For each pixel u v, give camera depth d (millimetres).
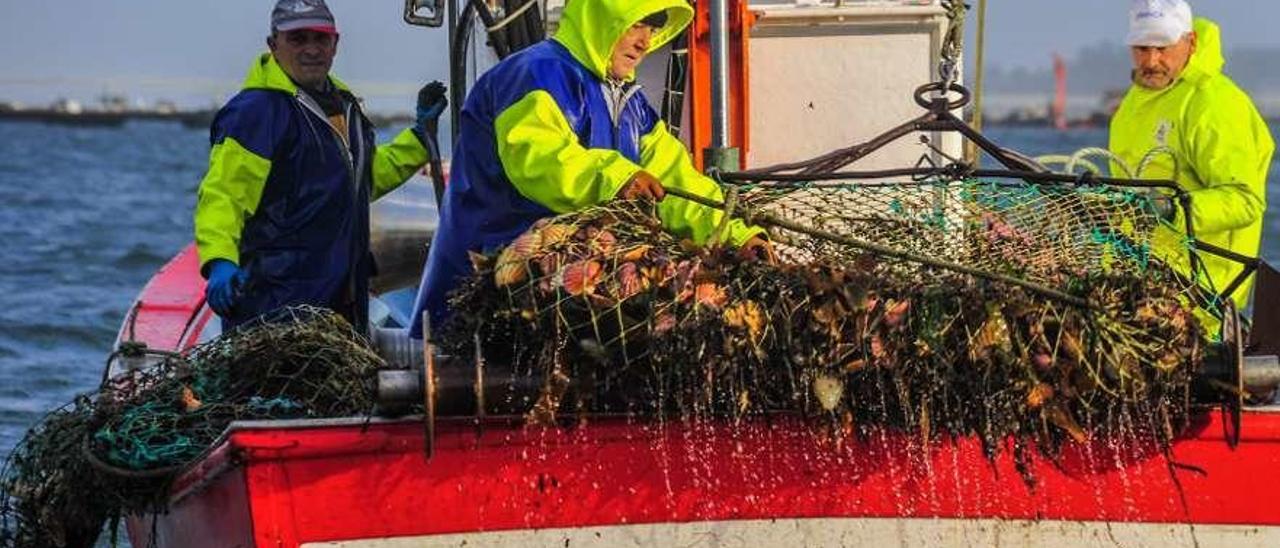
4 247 16359
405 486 5012
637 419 5031
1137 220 5598
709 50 6273
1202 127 7117
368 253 6902
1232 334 5023
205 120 55969
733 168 5957
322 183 6617
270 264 6582
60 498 5742
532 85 5426
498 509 5051
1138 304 5016
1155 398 5008
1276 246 16406
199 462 5141
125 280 14367
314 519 4977
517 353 4895
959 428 4977
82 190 23875
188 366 5703
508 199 5547
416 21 7109
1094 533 5242
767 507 5125
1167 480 5230
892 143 6812
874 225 5410
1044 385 4914
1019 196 5496
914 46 6781
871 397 4926
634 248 4934
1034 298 4934
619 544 5105
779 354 4867
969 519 5199
